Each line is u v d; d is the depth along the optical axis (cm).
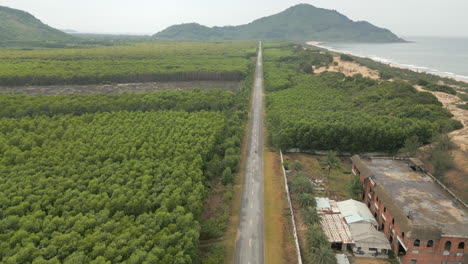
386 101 17788
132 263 6250
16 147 11412
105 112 16062
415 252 7475
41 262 6112
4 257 6266
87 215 7750
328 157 12000
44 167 10125
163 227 7619
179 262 6575
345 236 8412
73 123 14300
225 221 9338
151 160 10638
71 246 6700
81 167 10119
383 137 13338
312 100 18800
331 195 10862
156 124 14112
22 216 7725
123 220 7619
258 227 9206
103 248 6588
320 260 7300
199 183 9469
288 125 14338
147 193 8750
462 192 9862
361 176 10662
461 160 11444
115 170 10050
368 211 9525
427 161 11925
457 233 7288
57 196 8569
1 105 16188
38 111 16250
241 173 12244
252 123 17762
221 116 15725
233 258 8019
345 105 18188
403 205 8362
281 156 13538
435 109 15788
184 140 12281
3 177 9544
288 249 8375
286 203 10356
